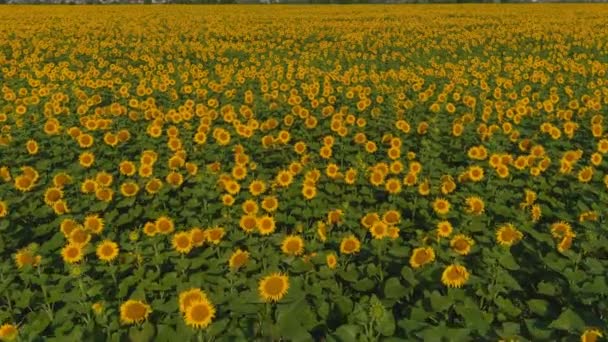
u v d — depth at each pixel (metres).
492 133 10.54
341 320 4.80
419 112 13.10
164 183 8.30
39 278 5.29
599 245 5.65
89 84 15.94
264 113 12.89
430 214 7.15
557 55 24.16
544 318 4.86
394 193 7.36
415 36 31.14
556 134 9.79
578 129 11.40
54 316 4.92
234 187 7.05
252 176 8.27
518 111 11.68
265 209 6.61
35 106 13.47
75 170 8.73
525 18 41.59
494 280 5.00
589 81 17.25
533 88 16.30
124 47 27.72
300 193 7.57
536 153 8.56
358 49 27.06
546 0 80.75
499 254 5.16
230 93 14.30
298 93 15.93
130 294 5.29
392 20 41.81
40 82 16.78
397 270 5.73
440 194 7.62
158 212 7.32
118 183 8.42
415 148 10.48
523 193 7.86
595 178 8.13
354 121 11.15
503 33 30.34
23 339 4.43
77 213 7.31
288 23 38.81
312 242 5.75
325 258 5.44
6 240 6.58
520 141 10.41
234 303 4.57
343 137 10.22
